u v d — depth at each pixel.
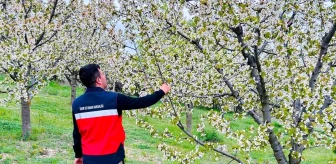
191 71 6.93
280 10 4.94
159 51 6.45
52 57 15.55
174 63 6.91
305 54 6.85
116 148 3.88
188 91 6.91
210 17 5.30
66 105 28.27
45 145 14.48
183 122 24.16
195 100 6.96
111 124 3.91
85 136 3.94
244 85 6.38
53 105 27.45
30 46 13.61
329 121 5.63
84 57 21.45
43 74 15.35
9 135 15.38
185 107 7.77
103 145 3.82
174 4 6.41
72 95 24.27
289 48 5.18
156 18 6.42
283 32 4.95
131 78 6.53
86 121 3.94
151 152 16.09
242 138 5.62
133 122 24.03
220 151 6.23
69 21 17.67
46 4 16.78
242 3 4.92
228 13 4.97
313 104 5.71
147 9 6.40
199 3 5.30
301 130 5.52
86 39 21.14
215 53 5.93
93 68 4.18
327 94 5.99
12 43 14.06
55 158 12.59
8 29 13.77
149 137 19.48
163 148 6.59
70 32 19.19
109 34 6.62
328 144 5.99
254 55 5.47
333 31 5.82
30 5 15.80
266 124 5.69
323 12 6.42
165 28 6.70
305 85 5.50
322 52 6.03
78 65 21.92
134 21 6.40
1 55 13.04
